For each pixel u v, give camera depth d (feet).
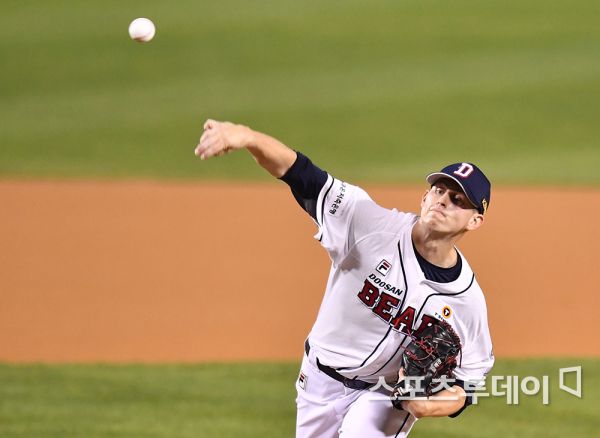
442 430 88.94
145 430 86.22
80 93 225.35
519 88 230.48
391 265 57.72
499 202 168.04
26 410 89.86
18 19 265.13
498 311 121.39
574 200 169.89
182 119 212.43
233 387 97.66
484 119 215.10
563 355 107.65
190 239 147.64
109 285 127.65
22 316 115.75
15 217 155.74
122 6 275.18
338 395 63.87
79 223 153.79
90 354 105.81
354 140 203.92
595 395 96.73
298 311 120.47
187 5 276.41
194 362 104.37
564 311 122.01
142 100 222.07
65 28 259.39
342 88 230.27
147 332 112.57
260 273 133.59
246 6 276.82
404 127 210.79
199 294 125.39
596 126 212.23
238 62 243.81
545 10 278.87
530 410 93.30
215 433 86.07
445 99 224.33
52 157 191.72
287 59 246.27
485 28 266.36
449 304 58.18
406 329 58.95
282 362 104.99
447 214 55.52
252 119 212.64
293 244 146.51
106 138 202.39
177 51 248.11
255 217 159.12
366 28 264.31
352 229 57.72
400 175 185.26
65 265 134.51
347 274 59.21
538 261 140.46
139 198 167.94
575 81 234.17
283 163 56.08
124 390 95.91
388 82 233.96
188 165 189.78
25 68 236.43
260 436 85.81
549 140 205.77
